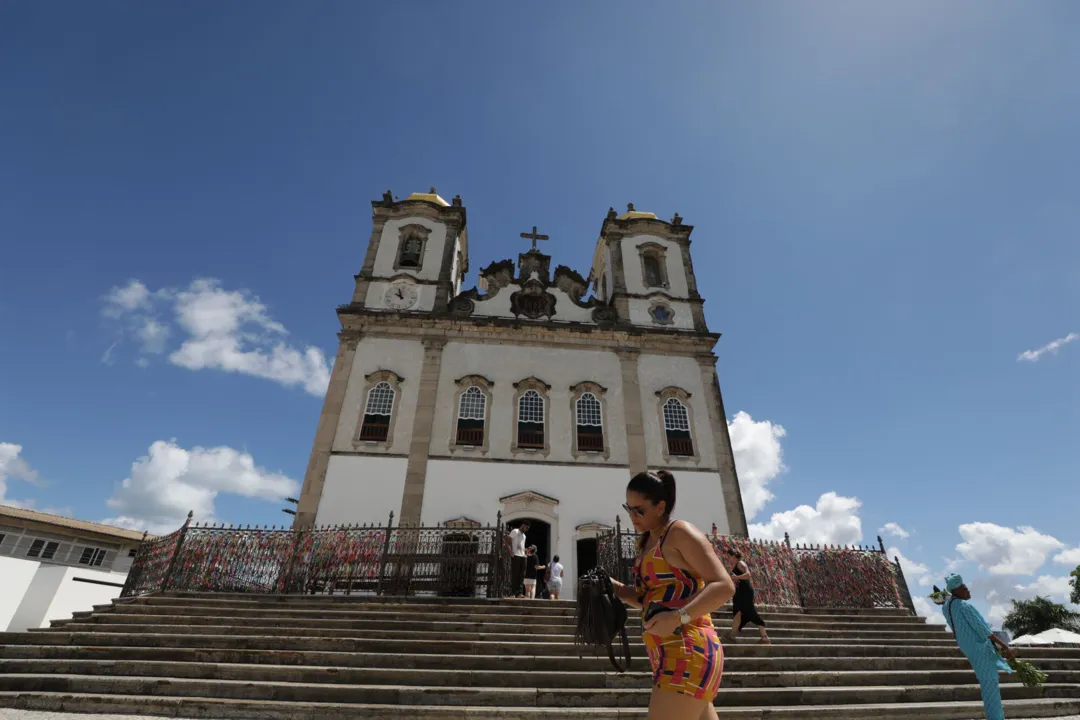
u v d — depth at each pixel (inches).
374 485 685.9
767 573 514.6
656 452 757.9
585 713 233.8
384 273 876.6
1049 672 354.9
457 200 990.4
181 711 234.4
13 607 563.2
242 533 488.7
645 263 962.7
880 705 267.4
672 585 103.1
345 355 783.1
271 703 235.5
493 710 232.1
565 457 737.6
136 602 408.8
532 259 938.1
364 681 271.3
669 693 96.0
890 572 533.0
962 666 343.0
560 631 358.6
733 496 734.5
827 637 391.9
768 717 243.8
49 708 237.0
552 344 828.6
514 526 683.4
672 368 833.5
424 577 469.1
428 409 746.2
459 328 821.2
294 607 400.5
